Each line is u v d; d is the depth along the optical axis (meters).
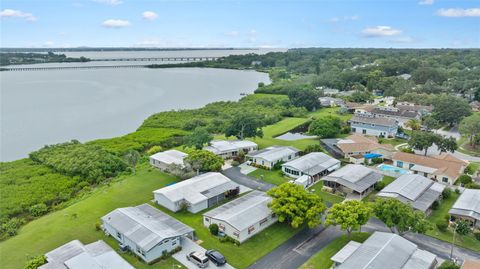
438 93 160.62
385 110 128.88
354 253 42.59
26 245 49.62
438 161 75.88
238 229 48.91
